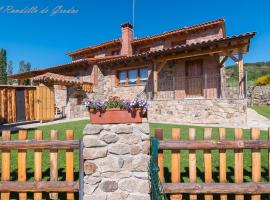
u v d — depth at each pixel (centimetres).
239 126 1029
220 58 1466
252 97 2372
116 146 382
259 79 2888
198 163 535
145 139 382
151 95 1598
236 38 1111
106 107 389
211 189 383
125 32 1936
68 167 404
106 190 377
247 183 385
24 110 1222
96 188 378
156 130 402
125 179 378
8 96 1162
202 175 483
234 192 382
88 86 1712
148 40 1844
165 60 1408
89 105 389
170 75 1555
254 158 393
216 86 1413
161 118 1319
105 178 379
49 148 402
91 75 1784
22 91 1220
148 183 375
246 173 485
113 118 386
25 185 399
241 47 1166
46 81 1380
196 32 1636
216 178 471
